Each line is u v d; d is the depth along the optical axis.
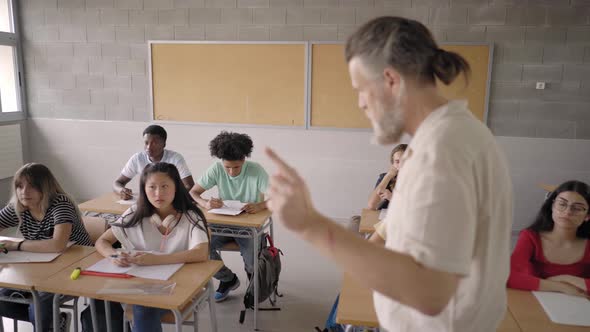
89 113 4.97
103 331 2.01
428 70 0.73
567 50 4.04
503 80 4.17
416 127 0.77
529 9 4.03
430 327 0.86
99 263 1.92
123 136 4.94
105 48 4.81
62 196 2.19
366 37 0.73
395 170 2.91
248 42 4.50
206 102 4.70
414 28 0.72
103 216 3.07
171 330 2.54
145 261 1.89
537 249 1.83
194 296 1.86
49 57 4.93
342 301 1.57
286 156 4.66
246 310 2.83
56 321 1.82
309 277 3.39
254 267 2.57
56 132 5.07
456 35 4.17
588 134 4.14
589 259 1.79
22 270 1.85
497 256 0.82
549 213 1.84
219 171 3.02
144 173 2.04
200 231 2.05
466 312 0.83
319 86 4.46
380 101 0.75
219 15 4.54
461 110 0.75
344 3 4.30
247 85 4.59
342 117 4.49
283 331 2.60
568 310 1.54
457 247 0.65
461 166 0.69
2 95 4.82
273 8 4.43
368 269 0.64
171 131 4.82
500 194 0.78
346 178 4.60
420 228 0.66
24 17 4.91
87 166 5.09
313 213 0.67
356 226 2.96
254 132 4.66
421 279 0.62
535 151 4.24
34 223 2.16
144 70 4.77
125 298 1.62
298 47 4.43
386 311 0.92
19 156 4.95
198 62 4.64
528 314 1.52
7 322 2.63
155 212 2.09
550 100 4.14
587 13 3.96
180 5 4.59
